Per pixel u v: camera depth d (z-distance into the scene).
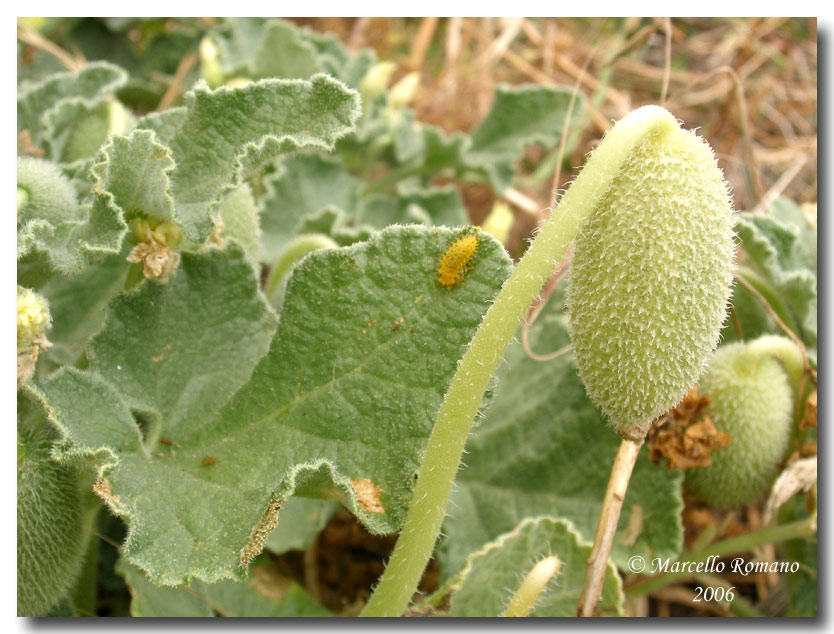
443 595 0.14
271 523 0.10
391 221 0.24
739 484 0.16
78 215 0.12
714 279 0.10
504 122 0.25
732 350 0.16
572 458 0.17
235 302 0.13
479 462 0.18
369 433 0.11
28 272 0.12
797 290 0.17
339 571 0.19
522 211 0.27
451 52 0.30
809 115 0.29
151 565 0.10
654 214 0.10
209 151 0.12
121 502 0.11
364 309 0.12
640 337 0.10
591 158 0.10
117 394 0.12
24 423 0.11
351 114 0.12
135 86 0.24
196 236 0.12
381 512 0.11
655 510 0.16
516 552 0.15
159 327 0.13
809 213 0.20
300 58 0.23
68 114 0.17
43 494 0.11
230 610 0.15
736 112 0.28
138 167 0.12
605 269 0.10
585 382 0.11
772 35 0.30
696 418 0.15
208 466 0.12
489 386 0.11
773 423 0.15
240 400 0.12
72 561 0.12
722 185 0.10
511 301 0.10
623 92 0.31
